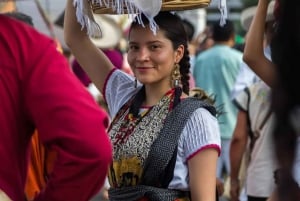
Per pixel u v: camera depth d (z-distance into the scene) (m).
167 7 3.05
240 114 4.60
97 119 2.15
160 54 3.13
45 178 2.92
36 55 2.20
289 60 1.62
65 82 2.16
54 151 2.24
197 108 3.06
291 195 1.64
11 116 2.19
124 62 8.19
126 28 9.12
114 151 3.14
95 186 2.23
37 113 2.15
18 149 2.23
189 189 3.07
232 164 4.76
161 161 3.02
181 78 3.22
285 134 1.62
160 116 3.10
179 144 3.04
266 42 3.45
